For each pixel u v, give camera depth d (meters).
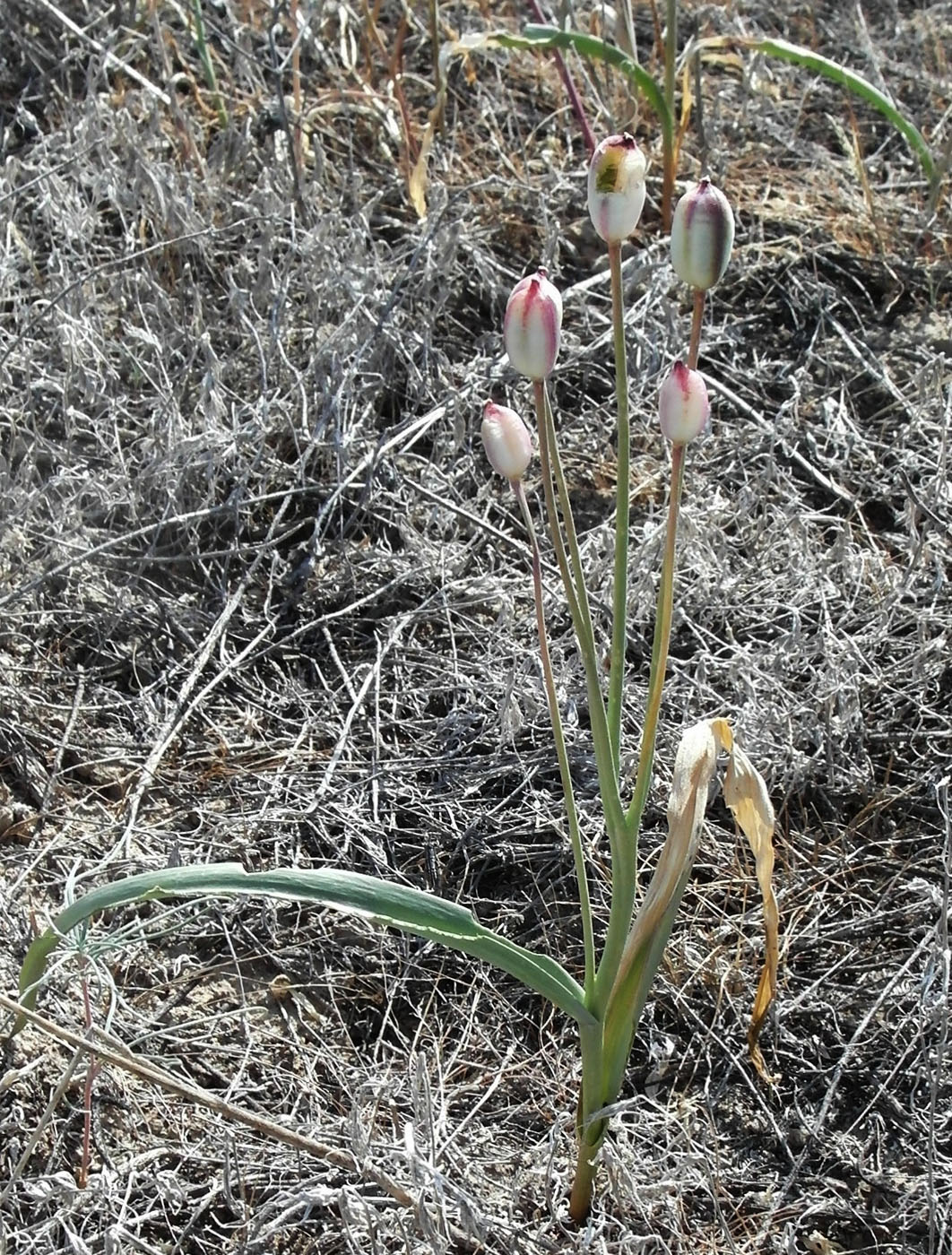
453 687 0.46
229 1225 0.33
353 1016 0.39
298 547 0.51
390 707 0.46
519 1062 0.38
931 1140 0.33
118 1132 0.35
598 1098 0.32
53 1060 0.36
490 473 0.54
